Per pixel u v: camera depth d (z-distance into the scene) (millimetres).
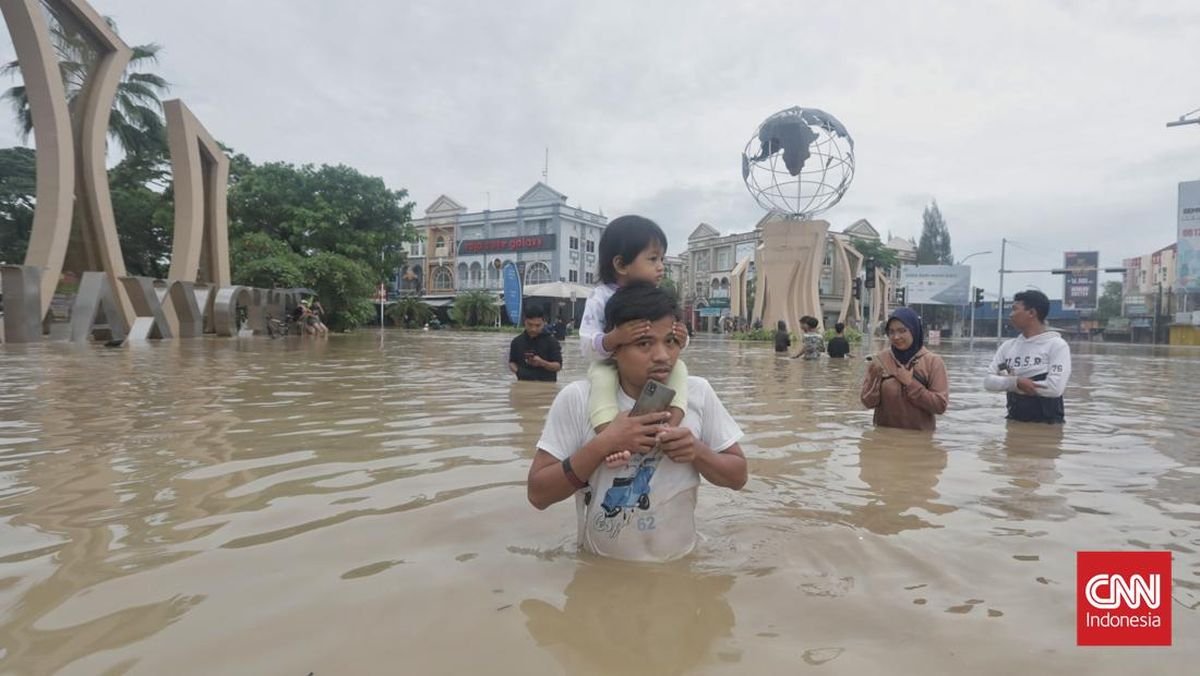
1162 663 1476
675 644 1522
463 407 5582
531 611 1676
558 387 7164
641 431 1908
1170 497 2918
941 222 75562
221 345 15453
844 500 2832
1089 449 4082
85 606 1667
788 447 4070
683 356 16016
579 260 53656
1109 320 55969
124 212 27609
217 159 20875
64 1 14867
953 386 8945
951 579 1942
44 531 2256
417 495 2775
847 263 39406
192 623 1581
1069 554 2170
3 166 27641
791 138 24672
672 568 1995
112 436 4070
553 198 52219
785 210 26328
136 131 26969
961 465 3576
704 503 2766
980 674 1409
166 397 5980
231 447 3789
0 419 4645
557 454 2113
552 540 2232
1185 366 15117
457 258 55344
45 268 14211
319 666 1396
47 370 8383
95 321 16766
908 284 52844
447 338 25625
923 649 1518
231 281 26016
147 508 2545
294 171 31281
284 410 5316
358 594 1758
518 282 34281
